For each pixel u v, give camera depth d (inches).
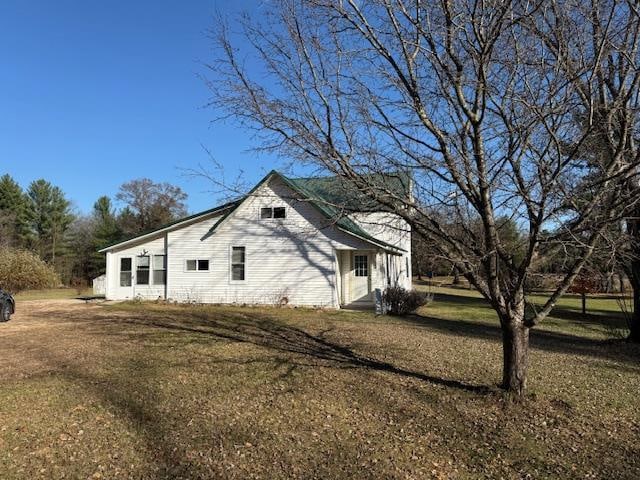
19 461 190.2
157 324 545.0
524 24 222.1
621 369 351.9
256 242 789.9
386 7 235.9
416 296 711.7
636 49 217.3
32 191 2192.4
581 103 228.5
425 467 189.0
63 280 1991.9
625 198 219.9
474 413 246.2
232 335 464.4
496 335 503.2
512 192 230.1
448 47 229.9
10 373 319.6
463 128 239.5
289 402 261.3
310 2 237.3
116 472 182.5
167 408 250.2
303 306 761.6
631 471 187.9
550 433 223.6
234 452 199.6
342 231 758.5
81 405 253.6
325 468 186.7
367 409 251.9
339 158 241.8
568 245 231.9
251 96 251.1
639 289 473.4
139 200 2084.2
